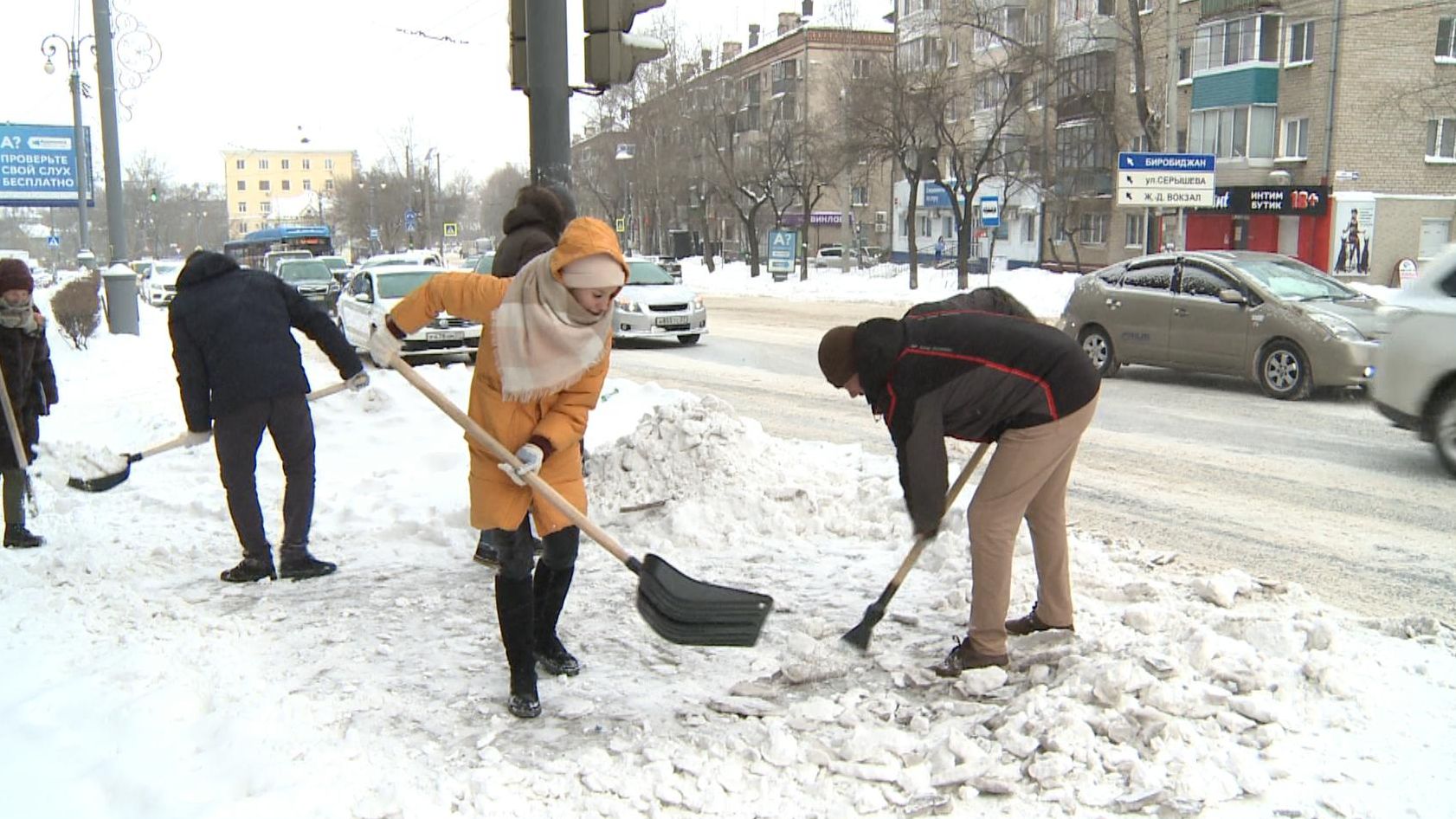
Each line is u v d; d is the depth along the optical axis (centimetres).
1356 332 1123
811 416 1111
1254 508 705
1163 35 3747
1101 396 1216
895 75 3597
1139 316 1314
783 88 6078
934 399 369
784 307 3083
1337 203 3216
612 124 5838
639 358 1720
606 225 368
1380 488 759
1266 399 1180
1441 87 3025
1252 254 1287
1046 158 3881
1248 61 3434
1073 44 3906
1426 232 3297
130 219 8956
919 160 3600
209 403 548
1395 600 519
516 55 668
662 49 668
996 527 388
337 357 565
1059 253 4456
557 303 363
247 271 557
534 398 368
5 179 3550
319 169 12900
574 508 382
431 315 389
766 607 359
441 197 7969
